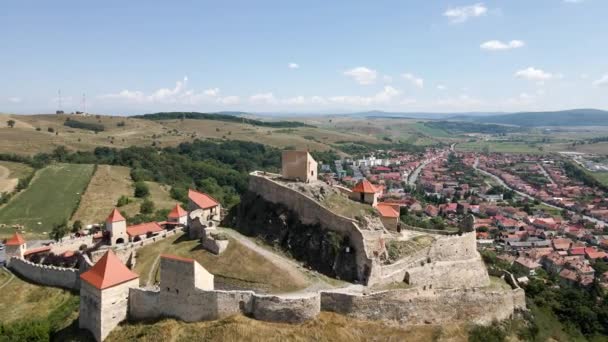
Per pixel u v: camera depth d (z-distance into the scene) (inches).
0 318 3058.6
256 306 2476.6
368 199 3654.0
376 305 2596.0
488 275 3636.8
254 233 3420.3
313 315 2496.3
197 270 2536.9
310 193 3420.3
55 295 3275.1
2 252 4697.3
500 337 2856.8
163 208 6491.1
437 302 2783.0
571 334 3432.6
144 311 2691.9
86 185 7426.2
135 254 3403.1
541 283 4389.8
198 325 2474.2
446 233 3622.0
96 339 2598.4
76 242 4111.7
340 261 2918.3
